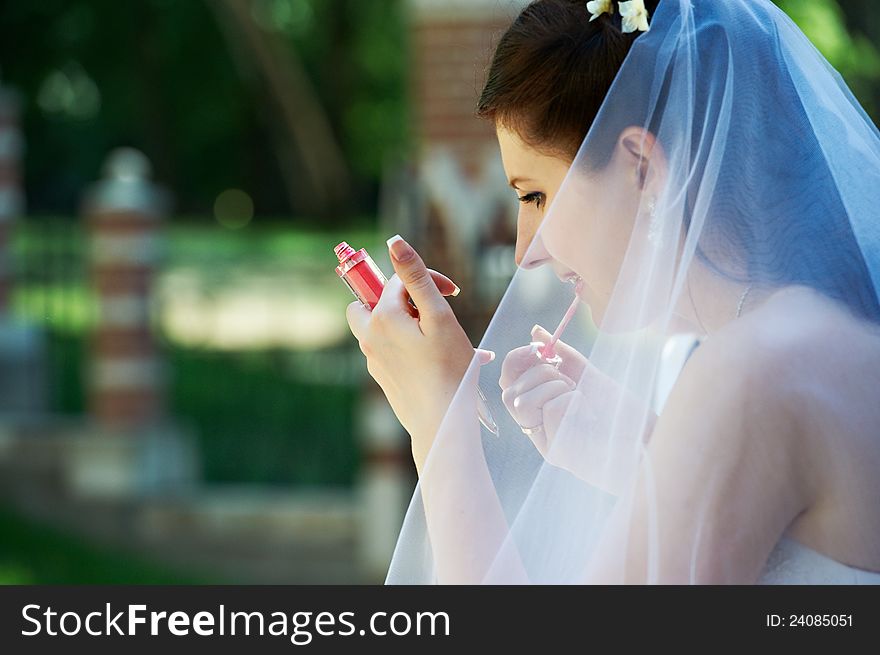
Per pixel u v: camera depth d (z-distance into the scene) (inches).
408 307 140.0
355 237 1579.7
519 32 133.6
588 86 130.0
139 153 2038.6
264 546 631.2
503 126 135.0
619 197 129.0
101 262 667.4
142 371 673.6
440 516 128.4
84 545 633.0
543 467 130.0
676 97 128.3
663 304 128.5
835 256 127.7
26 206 2100.1
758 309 124.6
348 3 1851.6
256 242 1440.7
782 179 130.0
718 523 116.0
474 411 132.6
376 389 577.6
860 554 116.7
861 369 118.4
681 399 120.0
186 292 1056.8
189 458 706.8
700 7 133.3
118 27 1818.4
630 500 119.7
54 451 662.5
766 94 131.7
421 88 484.7
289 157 1945.1
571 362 141.7
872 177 133.7
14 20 1772.9
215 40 1855.3
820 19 398.9
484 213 465.7
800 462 116.3
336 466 769.6
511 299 140.3
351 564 618.8
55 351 801.6
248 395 928.3
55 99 2058.3
